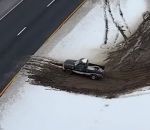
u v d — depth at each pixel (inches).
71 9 3981.3
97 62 3550.7
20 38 3624.5
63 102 3097.9
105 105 3083.2
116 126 2918.3
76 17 3909.9
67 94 3164.4
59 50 3580.2
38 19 3833.7
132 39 3764.8
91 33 3779.5
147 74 3430.1
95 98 3144.7
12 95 3129.9
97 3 4097.0
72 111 3029.0
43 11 3927.2
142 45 3708.2
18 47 3538.4
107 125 2928.2
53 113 3009.4
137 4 4143.7
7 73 3304.6
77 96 3152.1
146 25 3897.6
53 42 3636.8
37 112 3011.8
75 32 3759.8
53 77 3329.2
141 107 3053.6
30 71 3339.1
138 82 3339.1
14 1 4025.6
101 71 3376.0
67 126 2923.2
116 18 3966.5
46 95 3142.2
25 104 3068.4
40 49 3555.6
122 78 3412.9
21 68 3356.3
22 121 2947.8
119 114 3006.9
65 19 3860.7
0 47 3518.7
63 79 3329.2
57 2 4045.3
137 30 3860.7
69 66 3366.1
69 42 3661.4
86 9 4013.3
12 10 3917.3
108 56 3609.7
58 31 3740.2
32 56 3481.8
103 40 3732.8
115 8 4072.3
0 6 3959.2
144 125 2918.3
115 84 3334.2
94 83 3341.5
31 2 4025.6
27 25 3759.8
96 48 3654.0
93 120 2967.5
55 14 3905.0
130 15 4015.8
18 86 3198.8
